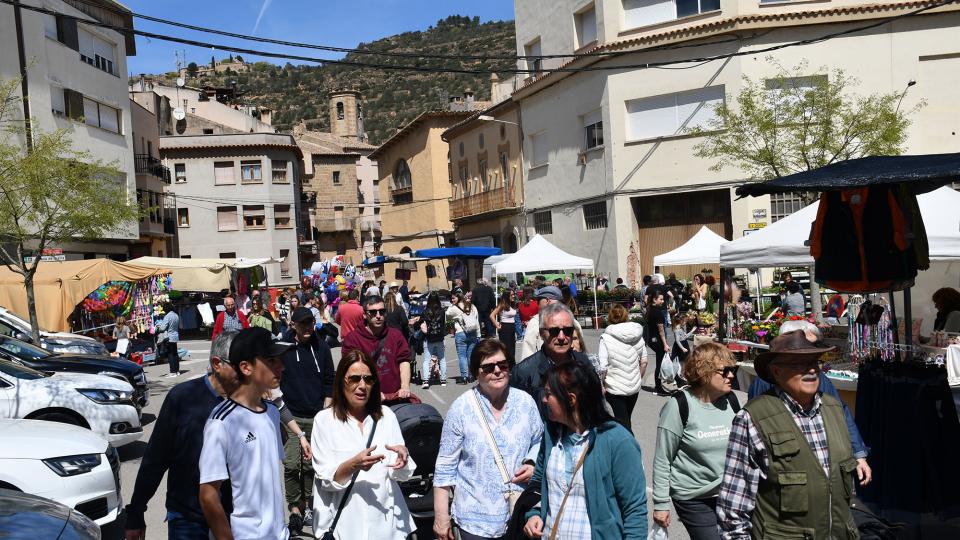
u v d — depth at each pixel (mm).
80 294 20203
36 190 15836
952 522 6156
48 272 20234
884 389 6309
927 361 6293
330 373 7195
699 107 26219
